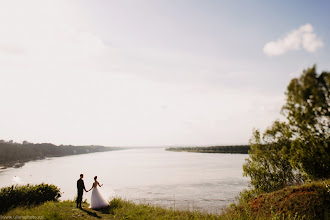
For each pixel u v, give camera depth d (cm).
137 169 6538
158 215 1056
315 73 923
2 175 6900
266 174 1448
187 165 6988
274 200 980
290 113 1045
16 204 1156
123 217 985
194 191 2748
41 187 1381
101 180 4356
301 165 1120
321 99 905
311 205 838
